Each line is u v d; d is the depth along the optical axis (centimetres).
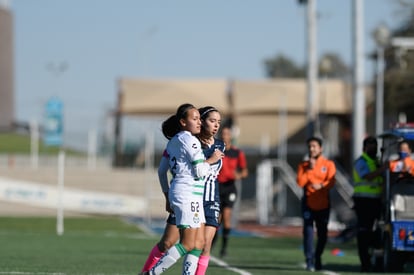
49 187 9338
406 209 4084
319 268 4138
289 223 9319
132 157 13438
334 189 9069
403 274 4016
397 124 4275
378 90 7669
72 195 9225
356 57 7250
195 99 13712
